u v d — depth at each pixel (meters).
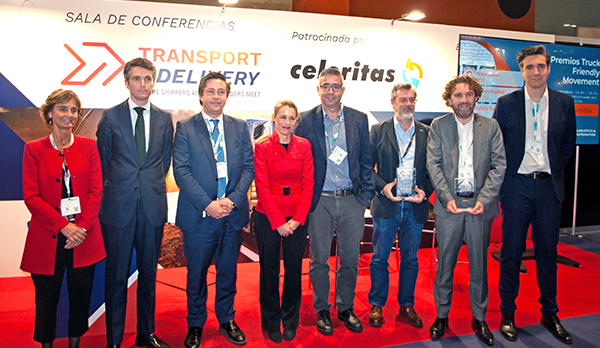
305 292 3.19
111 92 3.53
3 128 3.35
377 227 2.62
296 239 2.34
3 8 3.29
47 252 1.97
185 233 2.30
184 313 2.81
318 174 2.42
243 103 3.80
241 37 3.74
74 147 2.04
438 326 2.43
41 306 2.02
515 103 2.47
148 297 2.24
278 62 3.84
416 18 3.91
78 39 3.43
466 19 4.53
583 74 4.57
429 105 4.29
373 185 2.51
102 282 2.48
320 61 3.93
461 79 2.33
